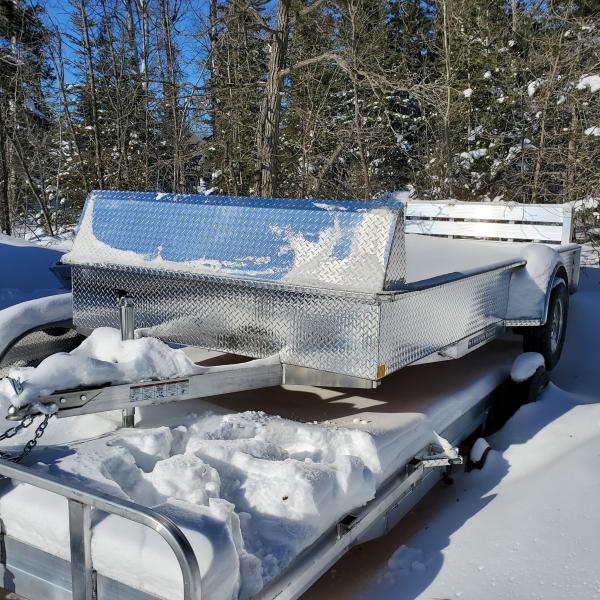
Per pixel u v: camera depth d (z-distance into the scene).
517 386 4.33
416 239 6.10
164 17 15.91
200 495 2.12
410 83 13.04
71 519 1.84
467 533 2.85
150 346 2.68
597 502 2.82
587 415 3.95
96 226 3.73
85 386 2.38
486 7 19.34
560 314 5.29
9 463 1.97
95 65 19.17
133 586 1.79
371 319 2.83
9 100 20.56
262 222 3.18
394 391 3.71
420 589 2.49
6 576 2.09
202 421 2.94
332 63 16.94
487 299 4.07
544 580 2.36
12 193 22.61
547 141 16.56
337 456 2.57
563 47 15.89
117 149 19.12
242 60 14.44
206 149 16.17
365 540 2.62
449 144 16.84
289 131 17.98
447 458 3.01
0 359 3.70
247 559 1.89
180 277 3.33
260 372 3.02
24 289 6.99
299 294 3.02
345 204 2.99
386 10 21.16
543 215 6.39
